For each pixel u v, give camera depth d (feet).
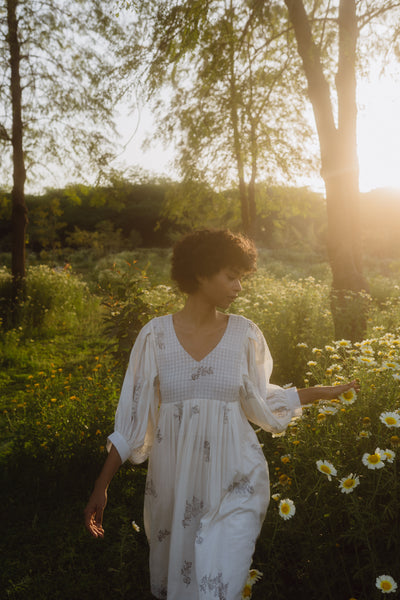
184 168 33.88
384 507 6.70
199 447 5.87
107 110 28.58
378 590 5.90
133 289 14.69
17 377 20.56
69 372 20.92
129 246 129.39
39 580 7.94
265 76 28.50
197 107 27.14
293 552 7.34
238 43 22.77
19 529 9.52
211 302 6.11
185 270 6.08
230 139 29.12
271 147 34.35
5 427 14.28
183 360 6.03
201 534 5.52
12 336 26.30
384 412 7.39
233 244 6.02
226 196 39.27
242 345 6.16
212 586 5.16
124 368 14.08
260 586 6.74
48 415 13.16
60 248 113.09
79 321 32.37
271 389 6.55
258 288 28.60
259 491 5.81
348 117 18.10
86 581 7.82
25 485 11.05
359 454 7.52
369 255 96.32
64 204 143.84
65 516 9.85
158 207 149.59
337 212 18.15
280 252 96.22
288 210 46.09
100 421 12.28
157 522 6.19
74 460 11.59
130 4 14.53
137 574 7.88
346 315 17.04
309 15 23.09
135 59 15.61
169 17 15.21
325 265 71.67
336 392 6.80
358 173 18.60
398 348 10.64
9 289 34.01
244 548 5.35
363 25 19.67
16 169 33.22
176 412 5.99
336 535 6.91
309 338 17.97
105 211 151.94
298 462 7.69
